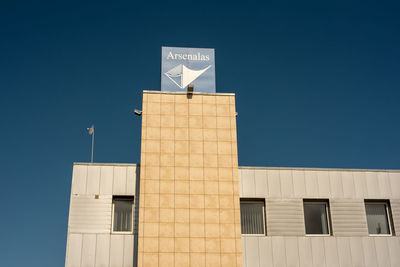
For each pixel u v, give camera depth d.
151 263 24.75
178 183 26.30
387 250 28.20
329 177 29.38
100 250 26.34
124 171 28.00
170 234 25.33
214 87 30.45
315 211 29.02
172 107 27.81
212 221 25.77
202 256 25.11
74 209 27.00
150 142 26.92
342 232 28.31
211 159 26.95
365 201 29.53
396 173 29.97
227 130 27.69
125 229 27.17
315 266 27.48
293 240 27.84
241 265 25.14
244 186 28.58
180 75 30.53
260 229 28.11
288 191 28.80
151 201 25.81
